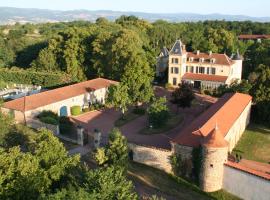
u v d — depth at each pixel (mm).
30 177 27938
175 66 87812
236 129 50188
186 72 90000
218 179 37438
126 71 65562
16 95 73875
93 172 27875
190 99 64500
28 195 27516
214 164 36750
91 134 52906
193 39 118688
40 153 30844
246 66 101875
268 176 34438
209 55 88250
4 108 55250
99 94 71312
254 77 73312
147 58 88250
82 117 62688
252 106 61531
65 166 31156
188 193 37312
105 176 26609
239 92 65125
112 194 25938
